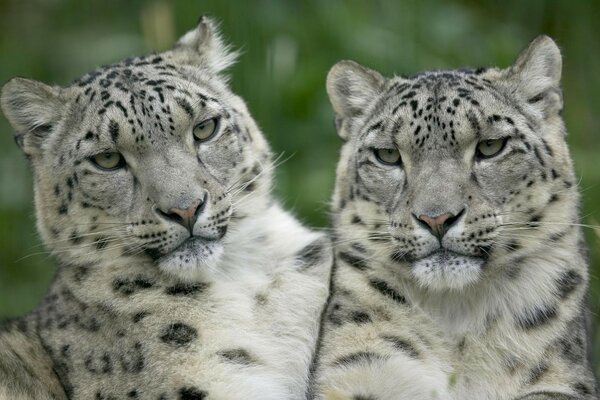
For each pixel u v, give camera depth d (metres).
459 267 10.94
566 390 11.04
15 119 12.23
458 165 11.09
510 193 11.14
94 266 11.78
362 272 11.65
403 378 11.16
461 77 11.74
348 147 12.20
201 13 16.36
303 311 12.01
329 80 12.45
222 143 11.91
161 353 11.34
